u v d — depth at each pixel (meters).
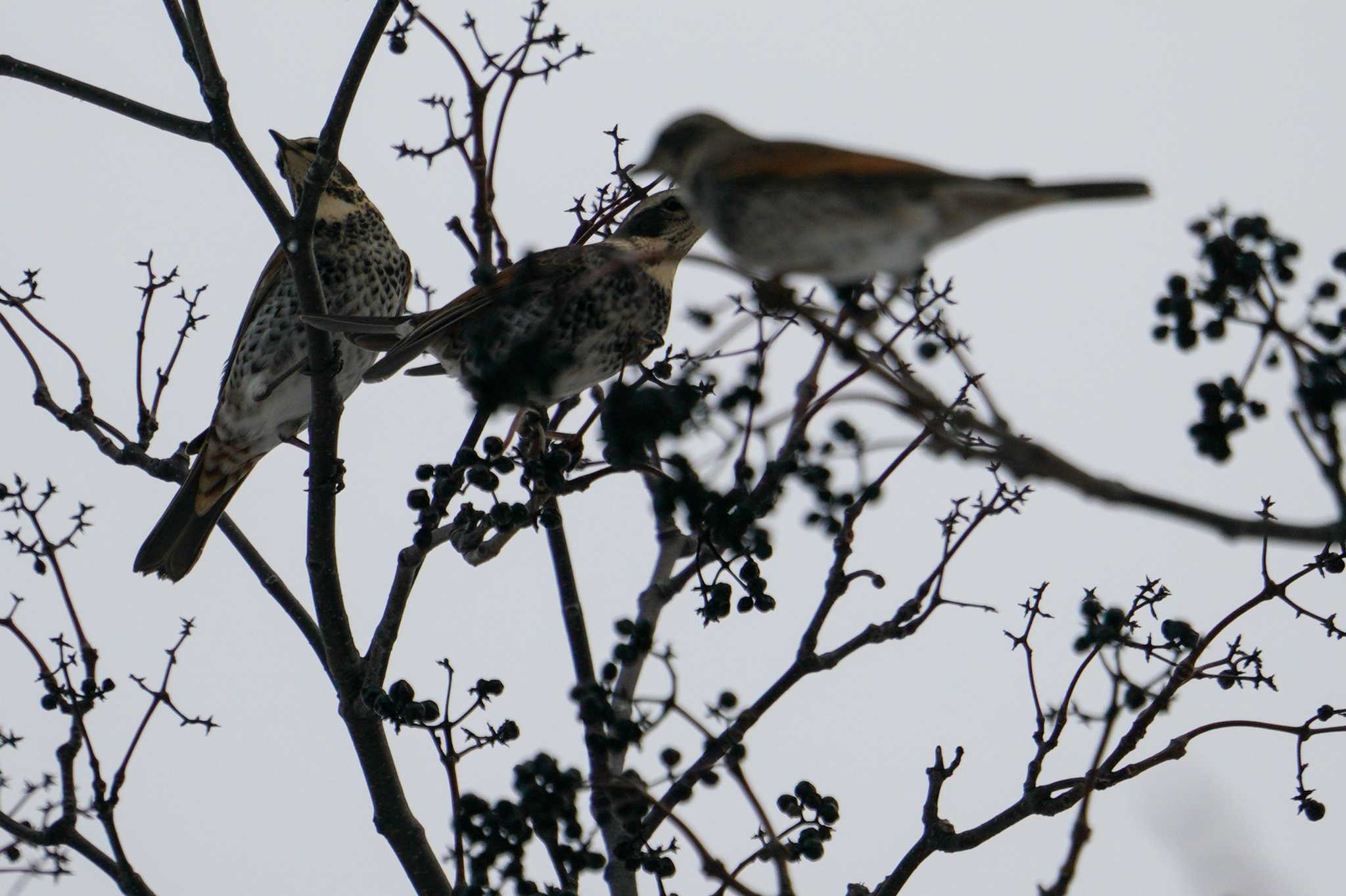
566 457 10.18
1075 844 8.16
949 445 6.52
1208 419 7.62
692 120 9.76
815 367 8.70
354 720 11.91
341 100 11.31
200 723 11.62
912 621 9.95
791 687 9.62
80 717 11.33
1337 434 7.04
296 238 11.77
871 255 8.95
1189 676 9.28
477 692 9.97
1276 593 9.29
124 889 11.20
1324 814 9.22
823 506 8.73
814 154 9.09
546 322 9.42
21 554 11.51
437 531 11.15
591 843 9.03
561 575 12.52
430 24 11.19
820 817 9.52
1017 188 8.42
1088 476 6.17
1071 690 9.52
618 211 12.54
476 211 11.59
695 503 8.46
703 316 8.32
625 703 10.43
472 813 9.17
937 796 9.72
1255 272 7.46
